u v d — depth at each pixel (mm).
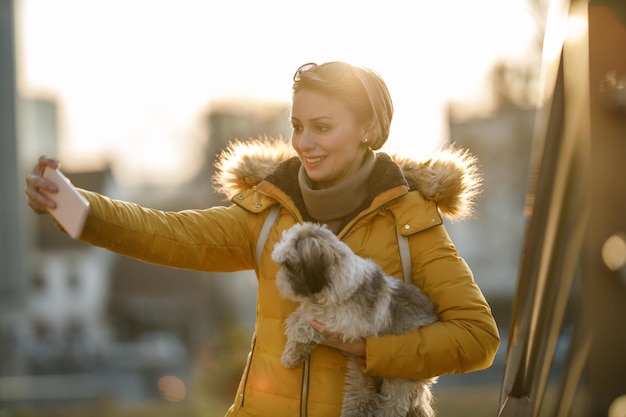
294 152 3004
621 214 1390
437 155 2803
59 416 16391
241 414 2697
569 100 1507
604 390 1399
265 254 2760
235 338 19031
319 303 2500
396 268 2664
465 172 2764
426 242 2656
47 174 2426
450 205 2750
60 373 40906
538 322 1760
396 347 2486
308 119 2668
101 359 42750
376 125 2705
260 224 2842
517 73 22203
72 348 45562
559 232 1602
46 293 68625
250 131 40438
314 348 2598
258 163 2924
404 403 2600
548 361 1732
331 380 2607
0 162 28000
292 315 2621
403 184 2648
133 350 47594
